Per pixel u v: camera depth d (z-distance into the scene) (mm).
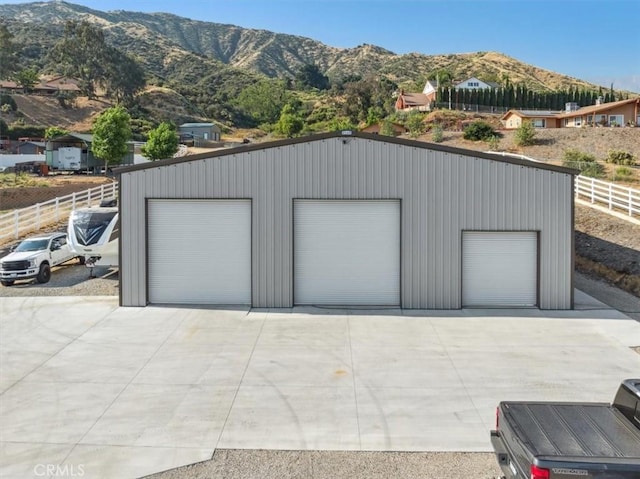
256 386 9203
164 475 6527
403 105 86625
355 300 14516
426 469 6668
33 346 11234
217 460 6867
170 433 7555
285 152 14266
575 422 5668
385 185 14211
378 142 14203
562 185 14227
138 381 9406
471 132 51188
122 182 14445
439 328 12586
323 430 7656
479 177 14203
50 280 17844
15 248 18766
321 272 14523
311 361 10391
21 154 52375
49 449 7113
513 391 8984
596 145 44969
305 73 154375
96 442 7301
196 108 104125
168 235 14570
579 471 4797
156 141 45344
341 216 14414
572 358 10555
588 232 21812
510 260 14414
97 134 40969
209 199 14430
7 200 31516
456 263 14273
